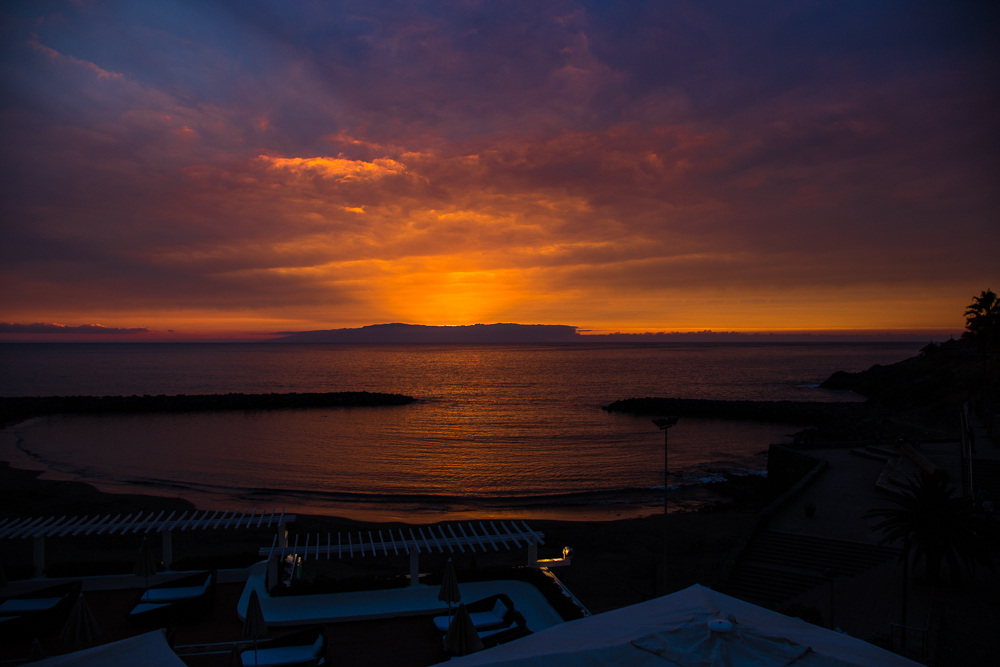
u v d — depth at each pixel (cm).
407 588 1834
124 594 1795
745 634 756
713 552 2925
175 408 9369
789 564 2364
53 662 874
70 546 2827
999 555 2309
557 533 3180
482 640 1475
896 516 2102
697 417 8556
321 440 6600
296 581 1816
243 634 1190
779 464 4297
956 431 5369
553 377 16475
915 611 1922
